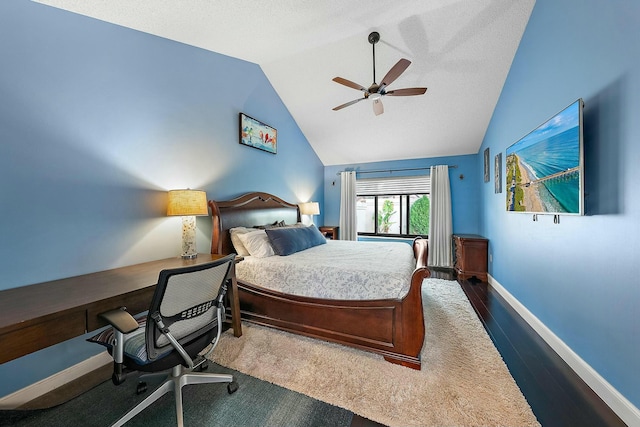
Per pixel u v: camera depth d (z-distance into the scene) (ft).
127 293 4.47
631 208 4.22
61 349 5.39
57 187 5.28
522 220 8.59
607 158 4.76
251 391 5.14
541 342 6.93
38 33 5.00
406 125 13.73
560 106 6.26
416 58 9.45
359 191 18.53
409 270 6.71
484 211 13.97
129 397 5.04
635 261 4.15
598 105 4.98
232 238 9.05
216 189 9.27
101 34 6.00
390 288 6.23
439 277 13.55
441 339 7.07
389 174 17.57
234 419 4.46
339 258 8.21
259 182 11.62
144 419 4.49
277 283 7.52
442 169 15.72
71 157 5.49
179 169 7.91
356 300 6.45
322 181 18.88
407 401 4.80
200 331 4.55
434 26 8.10
